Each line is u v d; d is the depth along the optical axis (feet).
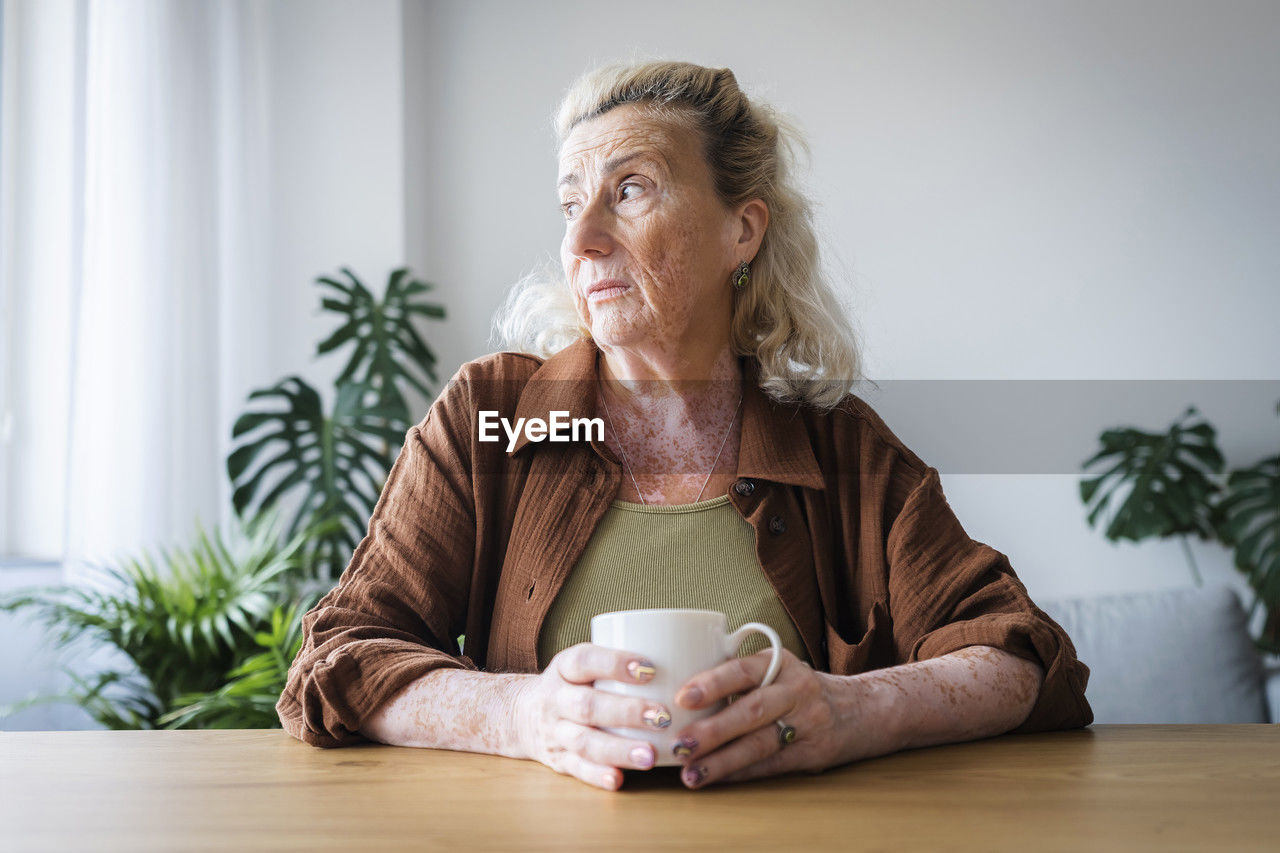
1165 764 2.68
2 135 9.30
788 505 3.91
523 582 3.73
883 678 2.83
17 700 8.89
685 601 3.70
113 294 9.40
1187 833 2.02
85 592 8.92
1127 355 11.21
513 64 12.50
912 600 3.69
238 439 10.39
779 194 4.17
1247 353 11.07
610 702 2.42
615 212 3.85
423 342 11.09
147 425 9.48
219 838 2.02
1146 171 11.35
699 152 3.92
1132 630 8.26
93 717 8.21
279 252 11.18
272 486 10.66
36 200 9.46
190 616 8.09
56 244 9.48
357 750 2.92
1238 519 10.63
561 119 4.11
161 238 9.75
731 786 2.43
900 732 2.76
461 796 2.35
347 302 10.94
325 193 11.55
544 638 3.68
